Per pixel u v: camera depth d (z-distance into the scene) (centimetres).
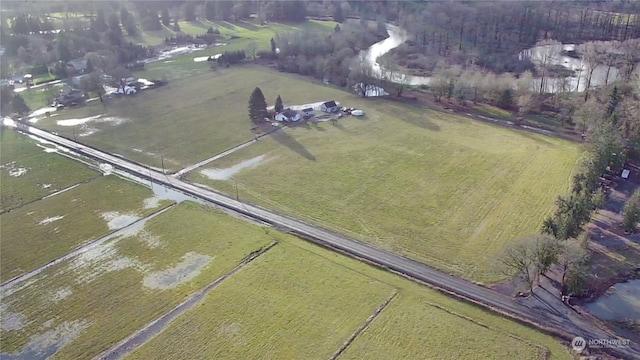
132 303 6844
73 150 11794
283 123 12975
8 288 7225
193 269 7500
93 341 6222
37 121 13662
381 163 10669
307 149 11419
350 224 8556
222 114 13725
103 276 7412
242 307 6712
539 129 12419
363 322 6419
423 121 13025
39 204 9488
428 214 8781
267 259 7688
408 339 6141
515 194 9344
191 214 8981
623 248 7781
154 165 10869
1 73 17212
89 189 9981
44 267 7669
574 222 7525
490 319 6450
